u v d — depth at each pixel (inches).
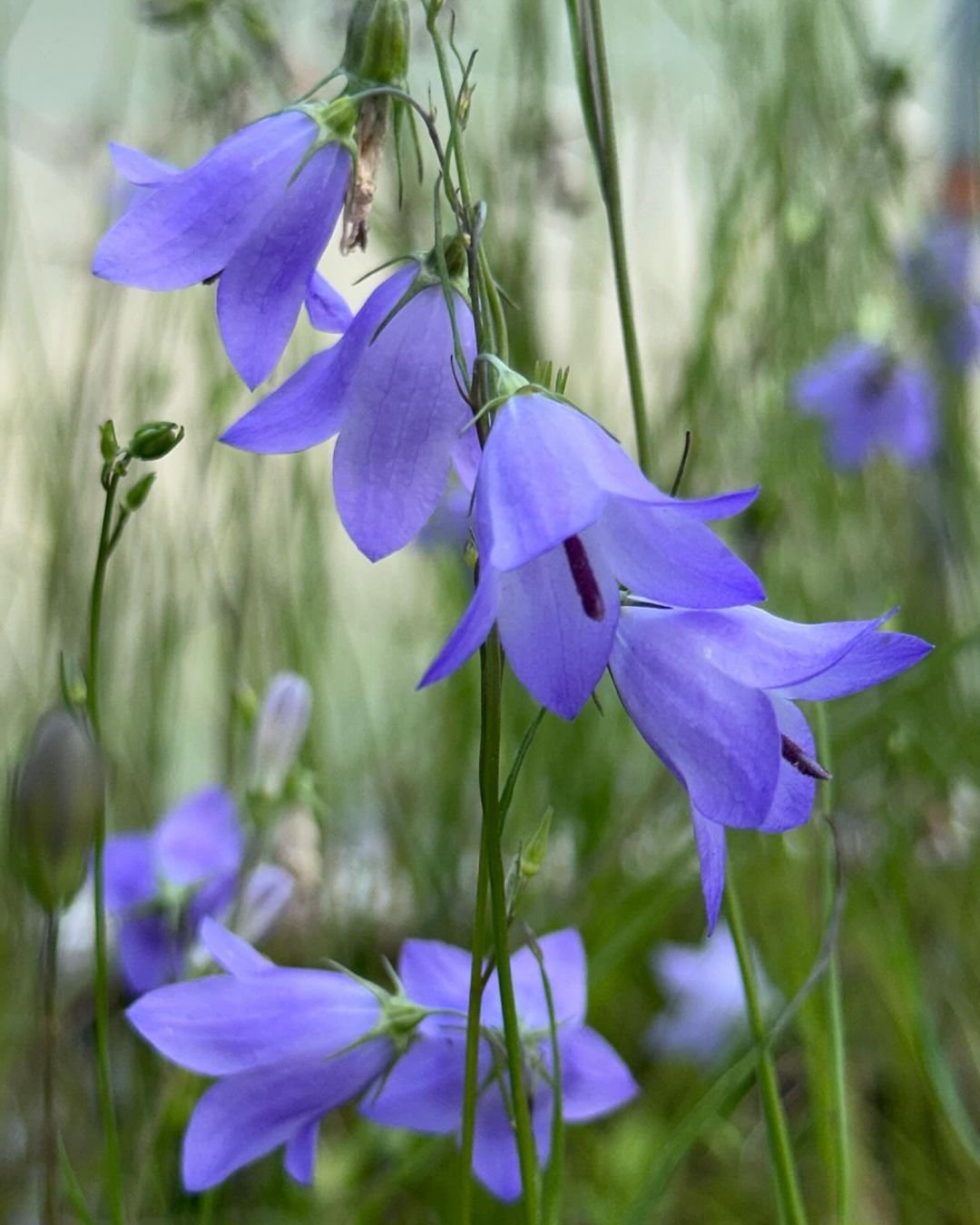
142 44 21.0
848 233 21.5
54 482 17.6
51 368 19.9
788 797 10.4
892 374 20.3
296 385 10.7
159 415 17.7
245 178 10.6
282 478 18.5
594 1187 14.5
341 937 15.9
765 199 20.2
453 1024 11.3
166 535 17.6
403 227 14.6
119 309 17.7
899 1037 14.6
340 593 22.1
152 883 13.6
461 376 10.6
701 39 22.0
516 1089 10.4
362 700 18.5
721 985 15.6
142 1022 11.0
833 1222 13.6
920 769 17.4
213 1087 11.1
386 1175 13.9
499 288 10.7
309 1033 11.1
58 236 21.6
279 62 16.2
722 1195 14.6
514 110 19.4
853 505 21.5
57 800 10.2
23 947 14.4
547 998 10.9
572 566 10.0
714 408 19.5
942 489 20.7
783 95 20.3
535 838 10.6
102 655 17.1
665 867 15.6
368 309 10.6
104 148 20.1
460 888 18.0
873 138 19.9
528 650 10.0
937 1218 14.1
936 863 16.0
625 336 11.6
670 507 9.7
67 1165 11.5
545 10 20.6
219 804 13.8
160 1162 13.6
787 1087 15.3
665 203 23.2
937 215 21.7
